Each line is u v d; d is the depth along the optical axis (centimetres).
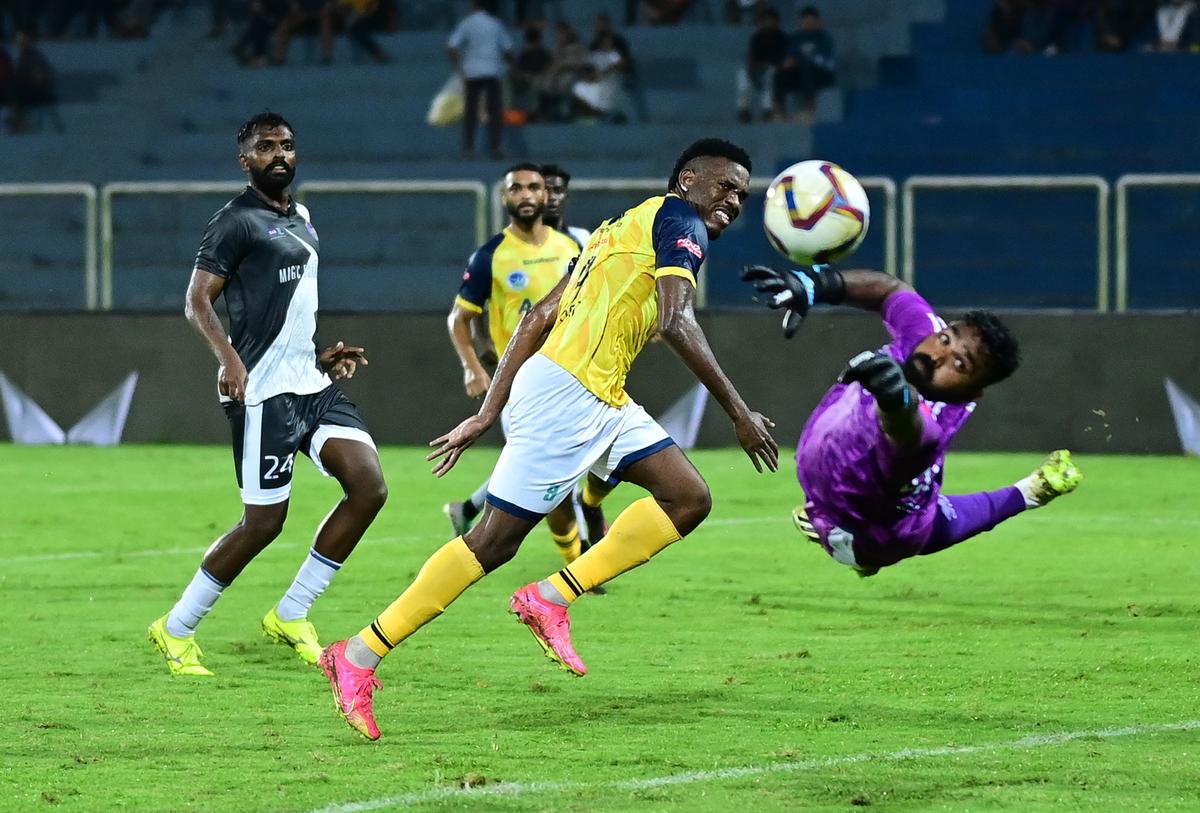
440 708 1955
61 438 5800
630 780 1608
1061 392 5272
